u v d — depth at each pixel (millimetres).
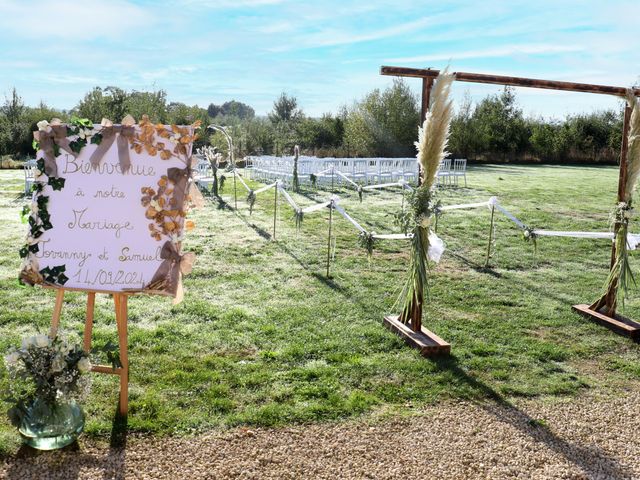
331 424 3830
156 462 3326
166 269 3555
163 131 3639
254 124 29672
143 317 5711
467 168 27578
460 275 7930
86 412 3816
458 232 10953
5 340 4945
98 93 23297
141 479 3168
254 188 16688
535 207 14539
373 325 5727
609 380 4746
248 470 3285
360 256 8750
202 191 15422
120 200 3607
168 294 3537
